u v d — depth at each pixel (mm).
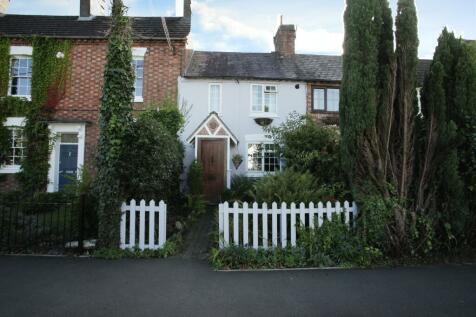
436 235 6387
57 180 13344
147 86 14047
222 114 14680
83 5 15242
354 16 6723
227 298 4527
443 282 5133
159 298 4516
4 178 13000
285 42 16984
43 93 13500
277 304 4340
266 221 6348
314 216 6430
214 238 6938
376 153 6383
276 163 14672
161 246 6617
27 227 6906
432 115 6488
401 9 6750
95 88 13805
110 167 6699
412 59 6594
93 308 4184
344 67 6910
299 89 15148
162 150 7598
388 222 6188
